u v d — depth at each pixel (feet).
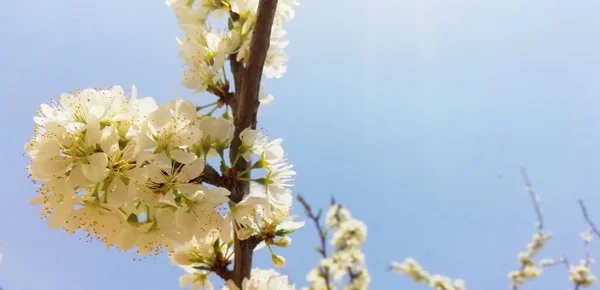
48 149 0.62
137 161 0.63
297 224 0.87
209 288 0.91
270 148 0.83
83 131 0.64
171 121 0.67
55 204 0.65
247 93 0.79
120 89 0.67
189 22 1.03
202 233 0.68
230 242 0.85
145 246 0.67
